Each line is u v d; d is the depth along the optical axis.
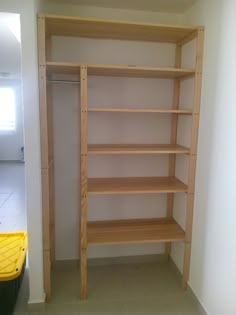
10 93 7.89
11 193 5.06
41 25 1.74
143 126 2.45
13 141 8.16
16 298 2.01
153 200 2.59
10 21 1.92
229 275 1.63
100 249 2.60
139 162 2.50
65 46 2.24
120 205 2.55
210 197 1.87
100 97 2.35
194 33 2.01
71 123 2.36
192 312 2.03
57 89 2.29
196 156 2.06
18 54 3.86
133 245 2.64
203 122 1.96
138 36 2.18
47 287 2.05
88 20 1.80
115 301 2.12
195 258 2.11
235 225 1.57
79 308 2.03
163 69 1.94
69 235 2.51
